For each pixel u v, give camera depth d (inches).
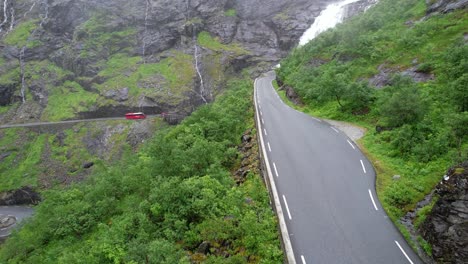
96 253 772.6
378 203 793.6
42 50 4461.1
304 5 4306.1
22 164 3193.9
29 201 2844.5
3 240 2111.2
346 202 802.8
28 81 4168.3
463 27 1549.0
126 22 4569.4
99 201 1112.2
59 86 4084.6
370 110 1378.0
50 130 3535.9
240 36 4311.0
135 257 658.8
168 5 4549.7
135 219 815.7
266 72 3671.3
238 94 2251.5
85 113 3629.4
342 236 681.6
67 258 807.1
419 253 631.2
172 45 4343.0
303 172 960.3
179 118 3277.6
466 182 621.9
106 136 3275.1
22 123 3742.6
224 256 645.9
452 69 1251.2
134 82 3789.4
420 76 1392.7
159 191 811.4
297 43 4023.1
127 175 1204.5
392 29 1913.1
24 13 4977.9
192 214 770.2
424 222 685.9
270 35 4259.4
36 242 1146.7
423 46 1583.4
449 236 603.2
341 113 1449.3
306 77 1895.9
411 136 1029.8
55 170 3063.5
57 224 1125.7
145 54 4308.6
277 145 1173.1
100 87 3848.4
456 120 932.0
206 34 4340.6
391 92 1355.8
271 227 699.4
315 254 631.2
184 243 705.6
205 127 1360.7
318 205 793.6
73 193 1355.8
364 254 629.0
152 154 1175.6
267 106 1777.8
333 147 1130.7
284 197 833.5
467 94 1058.1
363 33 1978.3
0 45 4569.4
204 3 4522.6
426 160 919.0
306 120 1462.8
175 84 3639.3
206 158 1010.7
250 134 1279.5
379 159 1003.3
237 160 1088.2
